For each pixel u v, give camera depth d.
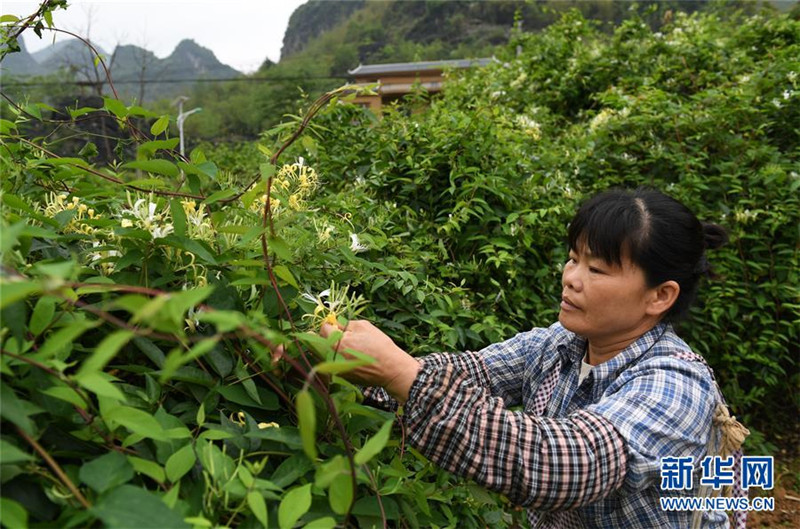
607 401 1.20
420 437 1.08
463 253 2.76
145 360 1.05
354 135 3.26
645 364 1.28
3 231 0.59
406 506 1.11
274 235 1.06
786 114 4.04
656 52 5.62
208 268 1.15
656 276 1.27
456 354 1.58
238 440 0.96
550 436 1.08
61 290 0.79
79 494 0.71
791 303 3.56
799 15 6.50
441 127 3.04
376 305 1.95
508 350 1.59
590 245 1.29
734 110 3.84
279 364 1.09
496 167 2.96
